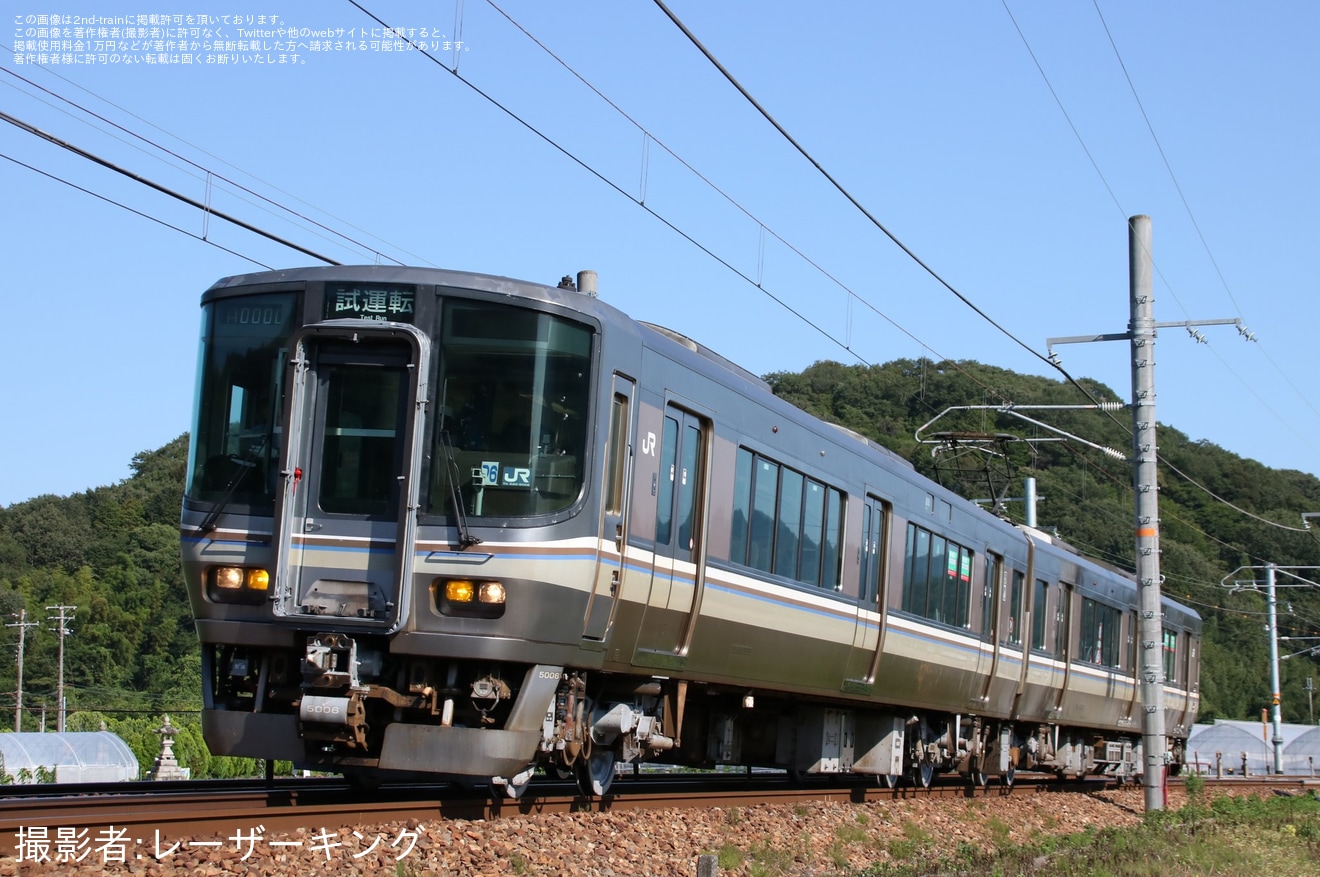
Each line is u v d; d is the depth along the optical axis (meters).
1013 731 19.97
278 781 10.43
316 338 8.65
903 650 14.86
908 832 13.02
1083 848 12.42
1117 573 24.70
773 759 14.12
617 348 9.27
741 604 11.34
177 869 6.48
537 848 8.28
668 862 8.88
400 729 8.45
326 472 8.60
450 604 8.39
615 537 9.30
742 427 11.40
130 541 69.25
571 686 9.37
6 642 57.69
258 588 8.63
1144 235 18.53
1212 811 18.34
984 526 17.66
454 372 8.59
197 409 8.98
